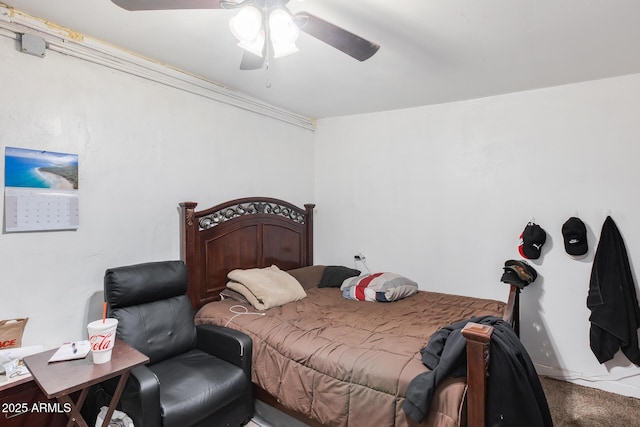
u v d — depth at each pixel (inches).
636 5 66.1
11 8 70.1
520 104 115.3
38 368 57.7
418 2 66.0
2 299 70.7
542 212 112.3
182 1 51.4
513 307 89.5
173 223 103.0
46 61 76.6
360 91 117.2
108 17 73.6
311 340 80.0
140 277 83.1
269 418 85.0
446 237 128.4
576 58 90.0
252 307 103.7
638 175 99.7
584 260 106.5
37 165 75.1
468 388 55.1
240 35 57.0
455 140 126.4
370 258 145.3
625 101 101.1
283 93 121.0
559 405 94.9
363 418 64.6
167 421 63.5
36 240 75.5
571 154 108.0
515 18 71.2
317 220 159.9
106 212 87.5
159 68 96.4
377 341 77.5
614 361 102.4
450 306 106.5
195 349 91.7
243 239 122.9
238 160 123.2
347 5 67.3
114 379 69.8
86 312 83.4
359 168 147.9
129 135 92.0
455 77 103.6
